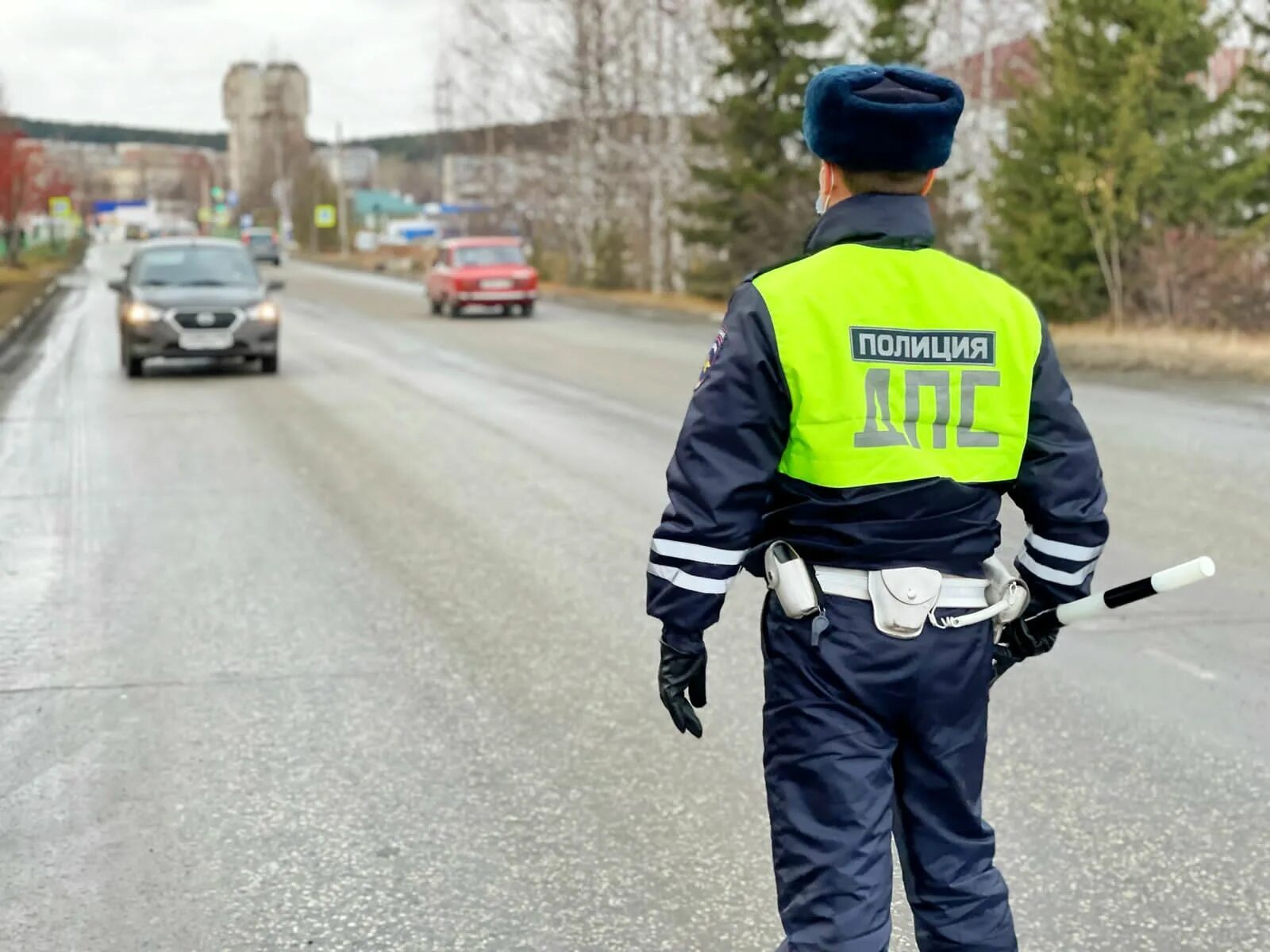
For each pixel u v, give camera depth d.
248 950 3.42
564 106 37.88
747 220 30.70
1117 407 13.15
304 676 5.53
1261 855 3.84
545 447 11.13
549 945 3.42
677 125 33.97
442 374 16.97
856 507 2.37
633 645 5.91
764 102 29.70
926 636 2.37
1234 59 27.36
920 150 2.41
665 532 2.38
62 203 73.31
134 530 8.24
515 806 4.26
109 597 6.75
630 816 4.17
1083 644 5.80
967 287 2.43
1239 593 6.53
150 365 18.41
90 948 3.43
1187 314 20.20
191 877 3.81
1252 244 19.89
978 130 29.66
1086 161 20.38
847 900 2.34
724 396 2.36
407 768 4.57
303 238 100.94
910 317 2.39
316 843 4.01
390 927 3.53
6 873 3.84
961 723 2.43
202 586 6.94
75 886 3.76
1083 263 21.48
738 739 4.81
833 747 2.38
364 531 8.16
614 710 5.11
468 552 7.61
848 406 2.35
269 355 16.91
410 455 10.80
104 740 4.84
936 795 2.46
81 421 12.91
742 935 3.46
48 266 57.94
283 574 7.16
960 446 2.39
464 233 59.53
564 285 41.91
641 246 38.41
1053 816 4.12
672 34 33.41
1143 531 7.84
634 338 22.67
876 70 2.44
